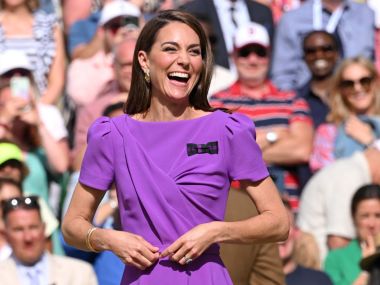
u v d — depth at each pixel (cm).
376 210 2317
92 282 2127
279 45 3058
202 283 1241
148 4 3178
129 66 2647
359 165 2527
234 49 2705
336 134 2692
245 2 3023
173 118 1273
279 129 2636
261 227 1241
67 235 1282
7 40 2967
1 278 2083
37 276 2102
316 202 2497
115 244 1227
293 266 2202
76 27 3086
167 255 1211
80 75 2877
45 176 2578
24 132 2627
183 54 1255
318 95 2822
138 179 1245
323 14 3086
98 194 1286
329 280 2202
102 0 3155
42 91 2962
